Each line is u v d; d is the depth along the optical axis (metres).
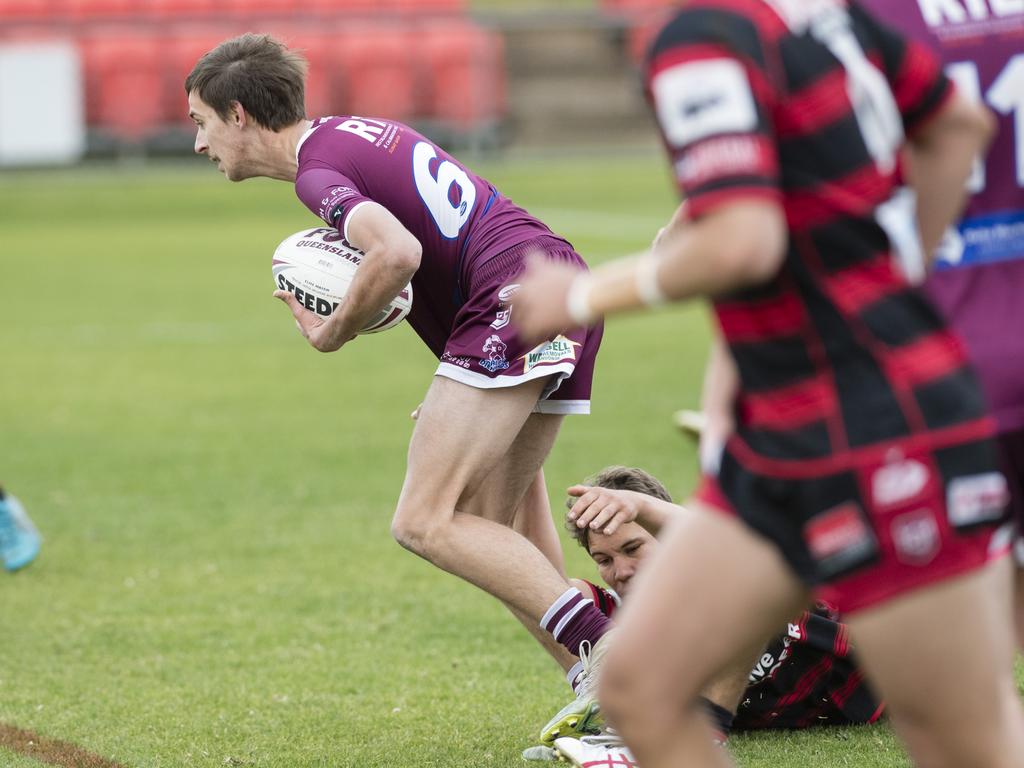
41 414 33.75
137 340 44.44
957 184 8.92
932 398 7.94
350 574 20.91
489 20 93.38
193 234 72.88
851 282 7.95
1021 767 8.25
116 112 88.62
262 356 41.56
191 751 13.92
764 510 8.04
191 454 29.41
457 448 13.48
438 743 14.09
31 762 13.59
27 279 58.19
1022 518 10.31
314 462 28.48
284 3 94.12
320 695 15.73
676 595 8.23
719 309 8.13
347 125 14.05
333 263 14.04
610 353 41.22
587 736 12.94
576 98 96.94
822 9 8.17
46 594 20.14
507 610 19.06
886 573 7.92
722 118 7.61
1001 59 10.42
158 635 18.14
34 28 87.00
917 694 8.19
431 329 14.77
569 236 65.81
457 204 14.04
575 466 27.16
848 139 7.98
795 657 13.70
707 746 8.51
